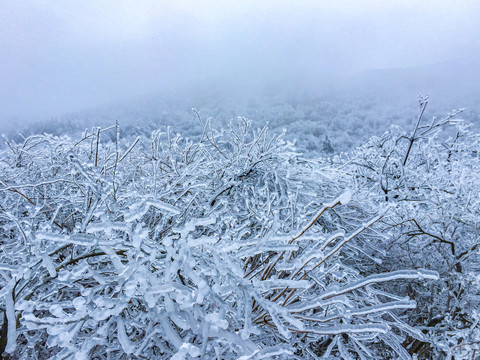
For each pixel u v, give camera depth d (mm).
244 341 1092
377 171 3908
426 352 2584
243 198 2680
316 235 1253
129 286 1027
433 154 3934
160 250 1252
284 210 2369
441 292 2447
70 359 988
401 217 2820
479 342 1620
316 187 2938
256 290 1131
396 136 4043
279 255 1443
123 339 1026
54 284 1319
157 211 2020
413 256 2920
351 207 2895
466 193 2881
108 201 1677
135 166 3082
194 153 3174
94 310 1009
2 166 2779
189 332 1265
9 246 1740
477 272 2359
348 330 1165
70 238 1059
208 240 1145
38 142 3023
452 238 2789
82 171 1453
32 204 2010
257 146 3025
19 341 1736
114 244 1148
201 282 1035
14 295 1171
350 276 1944
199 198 2633
